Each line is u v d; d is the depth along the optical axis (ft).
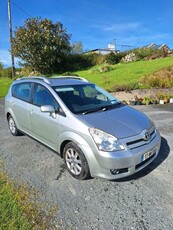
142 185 11.53
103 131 10.93
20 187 11.62
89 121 11.62
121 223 9.05
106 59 89.81
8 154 15.90
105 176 10.77
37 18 83.61
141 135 11.35
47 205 10.21
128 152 10.63
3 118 27.32
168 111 27.91
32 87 15.96
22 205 10.16
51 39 82.89
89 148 11.01
